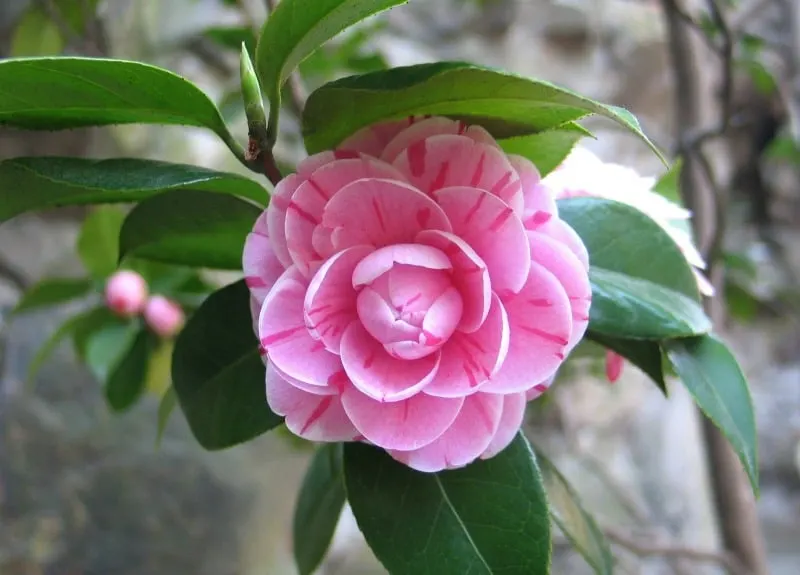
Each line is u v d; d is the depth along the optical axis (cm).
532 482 28
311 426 27
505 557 28
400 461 28
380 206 27
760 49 66
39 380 78
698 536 97
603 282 30
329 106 28
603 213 31
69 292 54
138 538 77
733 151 121
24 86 28
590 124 83
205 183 31
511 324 27
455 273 27
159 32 89
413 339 26
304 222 27
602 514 94
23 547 73
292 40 28
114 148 85
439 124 28
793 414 124
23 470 75
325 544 36
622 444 100
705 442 52
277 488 87
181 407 31
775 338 124
